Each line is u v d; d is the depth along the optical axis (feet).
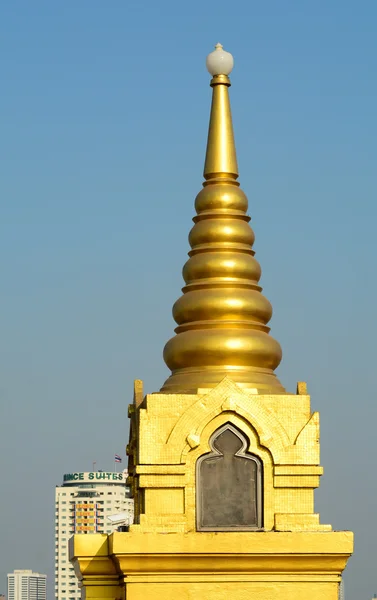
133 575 150.71
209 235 165.07
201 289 163.53
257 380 159.22
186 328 162.91
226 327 161.38
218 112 170.30
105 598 157.38
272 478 155.12
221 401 155.74
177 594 150.71
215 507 154.51
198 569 151.02
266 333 163.84
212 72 171.63
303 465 155.43
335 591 151.64
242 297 162.40
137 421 157.48
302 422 156.46
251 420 155.53
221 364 159.84
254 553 150.51
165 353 163.73
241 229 165.78
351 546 151.33
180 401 155.84
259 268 166.20
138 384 164.96
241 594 151.02
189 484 154.61
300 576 151.74
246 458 155.63
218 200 166.50
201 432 155.22
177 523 153.38
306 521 154.30
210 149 169.68
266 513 154.51
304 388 159.12
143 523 153.17
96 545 157.17
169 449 154.92
